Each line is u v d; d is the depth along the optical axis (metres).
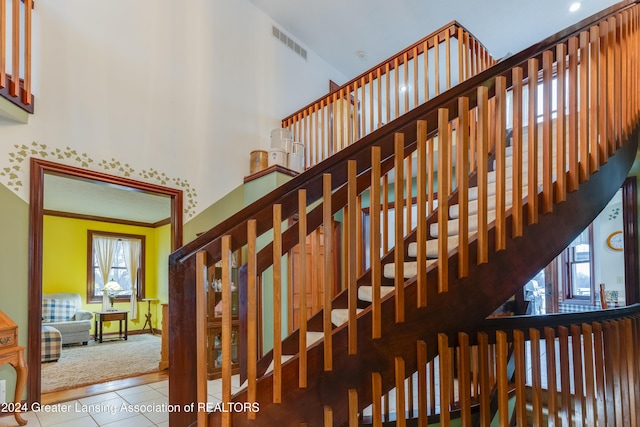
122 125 3.82
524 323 1.86
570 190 1.85
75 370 4.32
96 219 7.55
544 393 2.90
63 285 7.07
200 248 1.40
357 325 1.45
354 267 1.44
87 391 3.48
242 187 4.90
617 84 2.21
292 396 1.38
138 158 3.93
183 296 1.41
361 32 5.85
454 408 2.57
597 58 1.98
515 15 5.36
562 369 1.91
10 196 3.03
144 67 4.06
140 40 4.06
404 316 1.51
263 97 5.36
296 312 4.18
